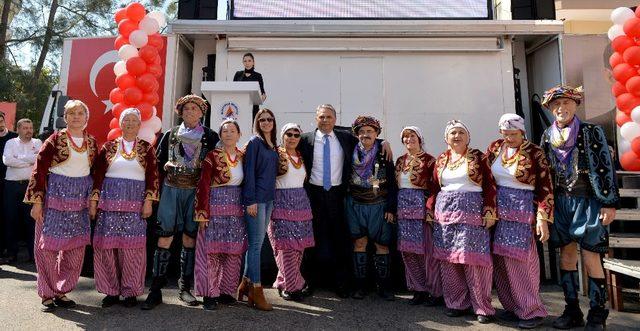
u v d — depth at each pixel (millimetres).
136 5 4395
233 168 3209
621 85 4395
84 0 15188
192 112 3256
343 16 5363
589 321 2857
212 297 3129
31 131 4867
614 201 2781
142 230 3195
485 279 3053
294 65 5176
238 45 5195
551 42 5164
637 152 4102
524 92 5500
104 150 3211
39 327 2760
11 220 4773
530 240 2969
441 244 3184
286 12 5383
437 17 5316
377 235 3541
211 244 3131
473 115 5055
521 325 2900
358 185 3562
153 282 3215
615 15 4555
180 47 5352
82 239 3164
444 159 3275
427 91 5094
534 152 3002
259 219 3180
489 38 5102
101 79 5289
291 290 3408
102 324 2830
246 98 4309
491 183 3068
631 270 3166
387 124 5066
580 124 2959
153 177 3238
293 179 3422
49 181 3061
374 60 5148
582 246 2889
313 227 3654
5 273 4277
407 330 2834
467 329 2879
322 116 3584
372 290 3859
